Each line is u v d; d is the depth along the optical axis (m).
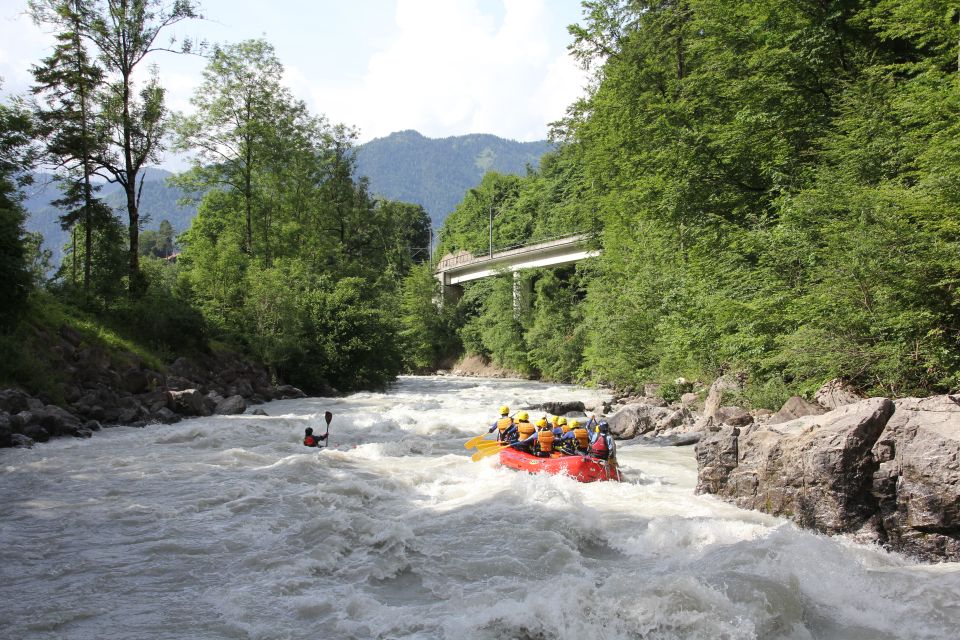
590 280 43.47
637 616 5.93
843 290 14.86
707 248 24.47
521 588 7.01
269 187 48.59
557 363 54.22
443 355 82.50
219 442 17.81
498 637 5.84
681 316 25.20
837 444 8.90
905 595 6.60
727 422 17.27
